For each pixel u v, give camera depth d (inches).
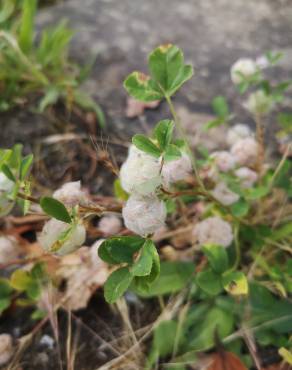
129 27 6.9
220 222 3.8
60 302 4.0
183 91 5.9
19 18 6.4
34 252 4.2
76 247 3.1
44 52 5.7
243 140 4.4
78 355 3.8
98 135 5.4
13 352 3.9
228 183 3.9
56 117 5.6
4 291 4.0
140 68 6.3
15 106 5.7
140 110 5.7
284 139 5.1
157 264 2.8
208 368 3.5
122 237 2.8
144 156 2.9
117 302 4.0
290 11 7.2
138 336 3.9
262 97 4.4
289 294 3.9
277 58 4.5
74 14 7.2
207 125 4.6
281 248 4.2
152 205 2.9
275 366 3.6
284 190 4.5
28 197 3.2
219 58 6.4
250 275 3.9
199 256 4.3
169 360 3.6
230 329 3.6
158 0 7.5
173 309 3.8
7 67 5.7
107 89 6.0
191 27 6.9
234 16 7.1
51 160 5.2
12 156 3.4
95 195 4.9
